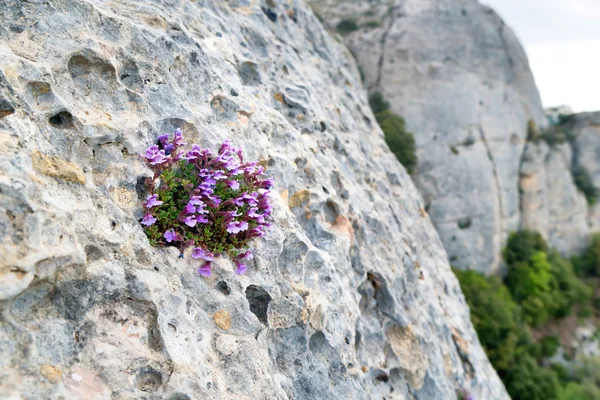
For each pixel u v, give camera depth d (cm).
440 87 3672
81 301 373
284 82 1034
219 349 454
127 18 596
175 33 660
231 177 522
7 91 387
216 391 413
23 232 324
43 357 328
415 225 1507
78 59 481
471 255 3366
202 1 920
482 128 3688
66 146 429
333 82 1586
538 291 3231
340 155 1104
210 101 654
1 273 308
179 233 472
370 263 889
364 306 868
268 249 578
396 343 895
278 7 1391
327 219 820
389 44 3803
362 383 663
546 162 4072
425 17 3878
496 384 1420
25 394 303
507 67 4006
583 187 4309
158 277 433
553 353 2933
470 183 3488
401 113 3600
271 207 557
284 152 779
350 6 4284
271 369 520
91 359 357
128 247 428
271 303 559
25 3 463
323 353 616
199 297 475
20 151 354
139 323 402
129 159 481
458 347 1257
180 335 421
